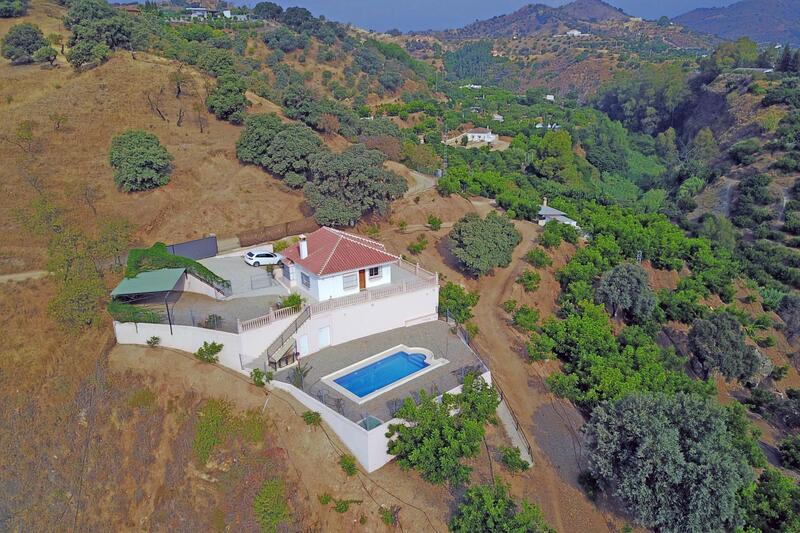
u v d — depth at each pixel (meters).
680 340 55.44
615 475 29.11
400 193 64.50
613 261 64.38
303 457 31.39
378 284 44.09
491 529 26.38
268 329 37.06
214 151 68.69
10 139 61.72
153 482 32.12
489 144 130.88
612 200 94.88
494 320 49.41
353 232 60.06
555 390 38.91
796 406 46.38
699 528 26.45
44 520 31.92
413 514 28.66
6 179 55.81
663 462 27.42
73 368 37.66
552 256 62.62
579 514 30.36
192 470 31.70
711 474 26.84
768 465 35.50
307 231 58.72
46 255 48.47
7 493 32.81
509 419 36.75
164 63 86.75
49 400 36.28
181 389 35.00
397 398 34.38
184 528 30.23
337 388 34.97
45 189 55.84
